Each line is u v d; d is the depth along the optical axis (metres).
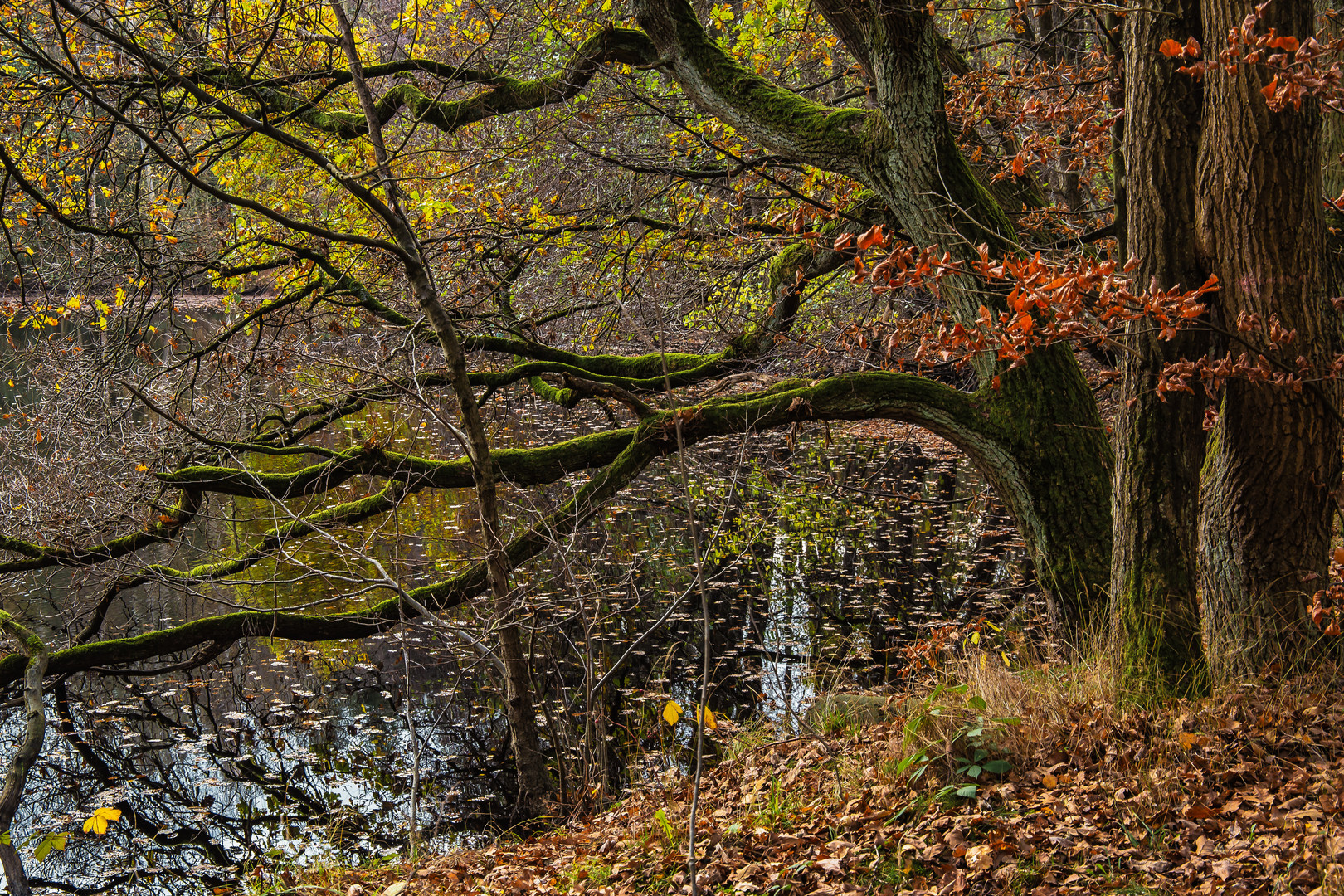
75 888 5.48
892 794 4.14
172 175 6.97
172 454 7.56
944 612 8.82
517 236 8.47
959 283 5.48
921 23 5.31
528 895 4.20
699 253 8.96
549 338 9.86
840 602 9.17
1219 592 4.53
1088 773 3.98
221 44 6.22
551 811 5.92
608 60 7.02
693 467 13.34
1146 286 4.21
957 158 5.60
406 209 8.22
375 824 6.00
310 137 8.12
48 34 5.91
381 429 14.38
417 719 7.37
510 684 5.99
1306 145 3.80
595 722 6.28
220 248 8.40
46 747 7.05
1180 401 4.27
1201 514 4.75
